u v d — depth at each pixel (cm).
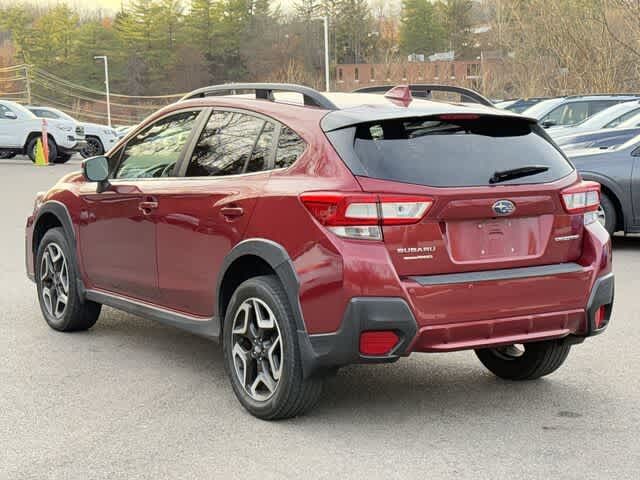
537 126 528
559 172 509
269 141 524
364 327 456
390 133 481
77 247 679
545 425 498
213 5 12344
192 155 581
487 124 507
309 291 470
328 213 464
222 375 595
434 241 466
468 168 480
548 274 490
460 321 468
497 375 593
